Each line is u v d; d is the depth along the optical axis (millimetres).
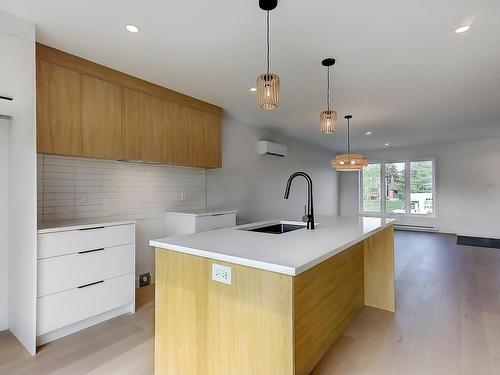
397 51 2344
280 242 1618
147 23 1957
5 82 1841
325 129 2752
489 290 3162
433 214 7289
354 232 1961
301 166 6652
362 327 2359
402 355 1950
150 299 2945
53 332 2148
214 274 1399
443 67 2650
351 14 1842
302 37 2129
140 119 2938
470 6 1761
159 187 3535
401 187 7793
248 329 1288
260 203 5258
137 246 3293
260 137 5250
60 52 2324
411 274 3750
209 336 1420
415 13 1830
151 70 2717
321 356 1903
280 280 1198
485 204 6562
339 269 2229
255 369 1267
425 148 7352
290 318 1173
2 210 2340
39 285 2014
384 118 4523
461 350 1998
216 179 4332
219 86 3143
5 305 2354
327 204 7938
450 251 5090
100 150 2602
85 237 2277
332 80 2961
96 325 2381
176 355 1560
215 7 1777
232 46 2271
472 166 6715
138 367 1825
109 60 2510
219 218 3611
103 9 1798
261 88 1942
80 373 1765
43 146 2230
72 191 2732
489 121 4727
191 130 3518
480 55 2414
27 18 1890
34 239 1995
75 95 2432
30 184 2031
